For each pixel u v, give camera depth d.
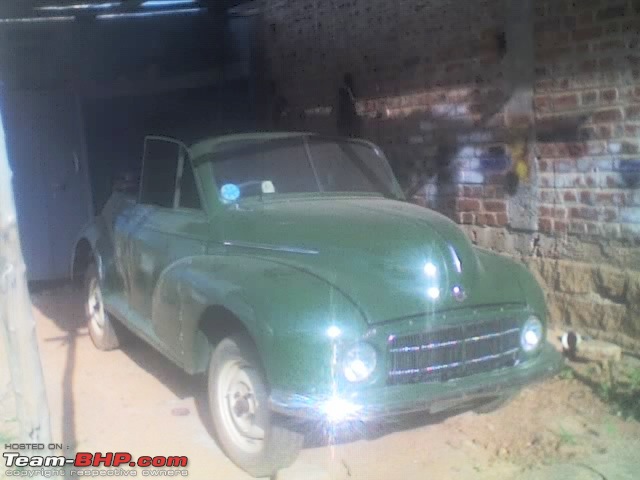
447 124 6.65
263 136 5.41
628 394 4.93
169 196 5.45
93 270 6.54
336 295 3.79
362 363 3.70
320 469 4.14
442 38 6.61
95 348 6.64
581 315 5.68
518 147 5.98
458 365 3.97
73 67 9.10
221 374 4.31
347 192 5.32
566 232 5.72
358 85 7.77
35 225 9.12
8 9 8.16
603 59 5.30
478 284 4.14
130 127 9.42
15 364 3.24
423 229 4.17
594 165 5.46
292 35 8.84
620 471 4.14
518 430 4.71
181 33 9.45
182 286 4.50
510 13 5.92
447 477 4.20
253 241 4.54
